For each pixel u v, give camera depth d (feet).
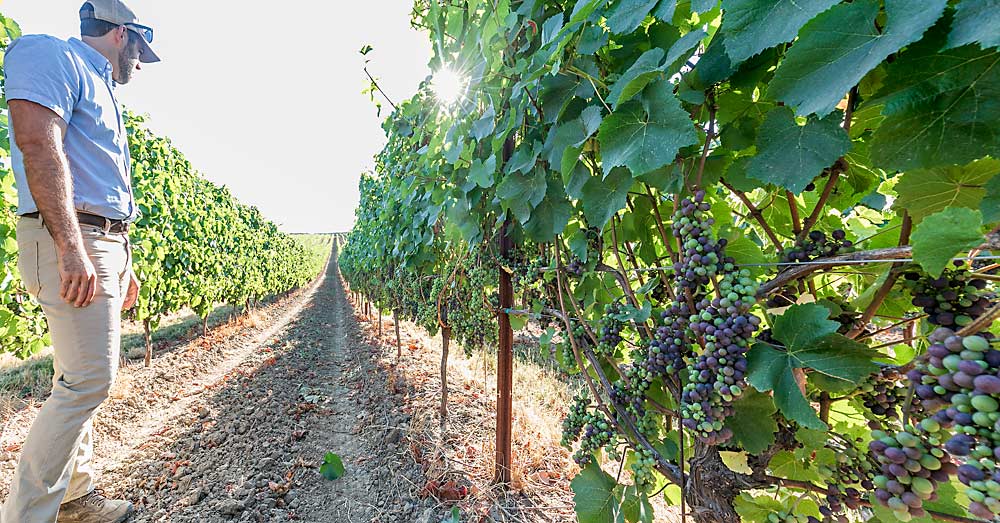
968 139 1.74
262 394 13.69
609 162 2.75
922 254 1.77
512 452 7.93
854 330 2.67
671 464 3.53
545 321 5.86
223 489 7.99
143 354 19.54
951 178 2.23
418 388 12.31
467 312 9.30
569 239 5.00
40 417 5.58
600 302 5.00
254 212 46.24
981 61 1.63
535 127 4.89
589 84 3.74
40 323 12.24
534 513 6.48
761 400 2.72
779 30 1.81
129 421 11.69
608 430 4.05
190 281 22.44
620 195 3.25
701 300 2.87
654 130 2.56
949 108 1.74
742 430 2.75
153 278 17.46
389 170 16.37
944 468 1.80
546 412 10.77
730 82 2.60
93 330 5.78
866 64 1.59
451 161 6.85
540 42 4.91
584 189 3.50
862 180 2.91
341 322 33.94
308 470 8.85
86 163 5.87
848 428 3.20
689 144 2.40
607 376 4.80
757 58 2.44
